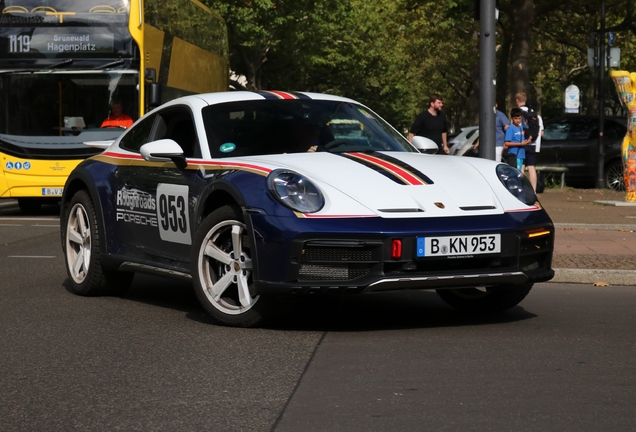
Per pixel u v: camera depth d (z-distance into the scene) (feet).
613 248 35.19
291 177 19.89
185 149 23.34
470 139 90.79
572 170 77.00
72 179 26.61
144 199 23.97
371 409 14.39
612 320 22.11
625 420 13.70
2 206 65.46
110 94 53.01
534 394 15.19
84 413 14.39
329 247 19.21
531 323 21.70
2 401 15.14
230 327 21.12
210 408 14.57
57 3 53.21
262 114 23.35
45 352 18.71
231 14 130.82
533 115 60.90
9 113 52.85
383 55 180.14
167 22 59.26
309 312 23.09
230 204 20.92
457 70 166.61
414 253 19.24
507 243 20.04
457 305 23.25
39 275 30.30
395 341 19.52
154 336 20.20
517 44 89.81
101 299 25.54
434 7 125.90
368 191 19.89
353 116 24.36
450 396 15.10
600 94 78.02
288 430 13.38
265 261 19.56
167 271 23.00
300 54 153.17
